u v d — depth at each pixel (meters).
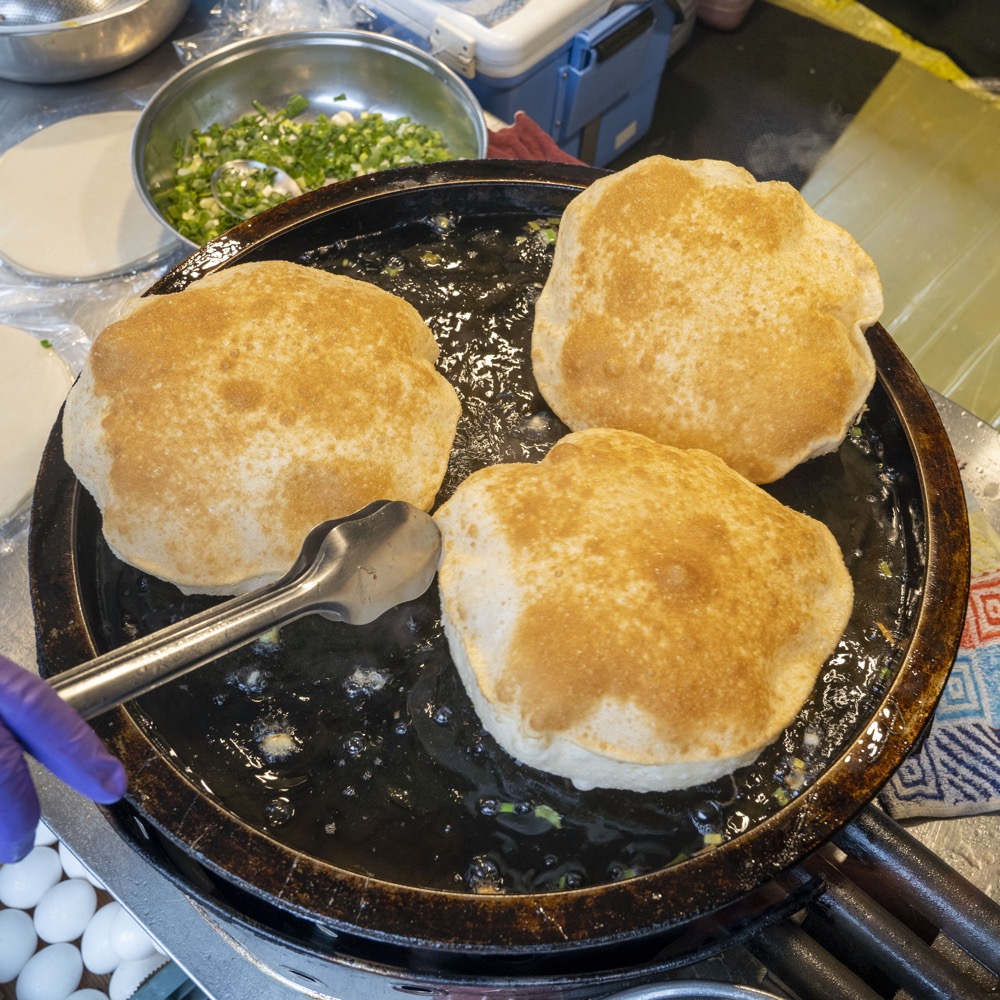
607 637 0.49
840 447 0.61
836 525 0.59
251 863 0.46
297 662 0.54
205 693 0.54
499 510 0.53
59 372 0.77
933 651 0.52
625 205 0.59
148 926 0.58
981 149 1.22
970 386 1.05
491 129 0.90
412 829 0.51
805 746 0.53
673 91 1.27
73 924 0.72
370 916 0.45
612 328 0.58
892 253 1.14
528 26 0.91
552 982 0.47
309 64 0.91
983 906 0.51
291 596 0.48
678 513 0.52
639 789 0.51
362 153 0.88
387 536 0.51
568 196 0.67
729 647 0.50
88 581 0.55
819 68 1.29
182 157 0.88
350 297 0.58
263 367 0.54
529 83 0.98
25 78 0.94
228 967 0.58
